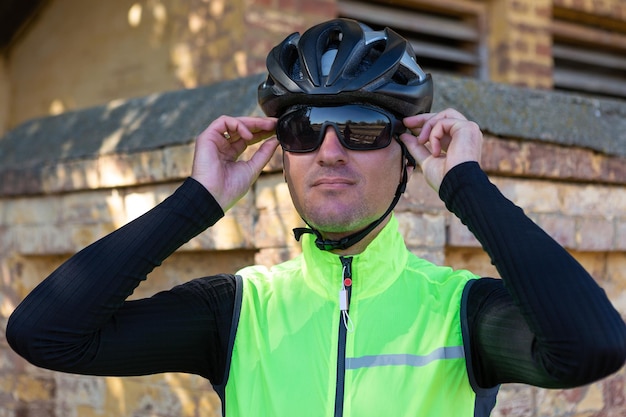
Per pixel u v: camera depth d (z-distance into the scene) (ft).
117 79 16.24
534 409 10.57
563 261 4.66
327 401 5.14
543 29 17.53
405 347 5.22
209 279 5.84
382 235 5.54
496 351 4.99
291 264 6.04
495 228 4.85
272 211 9.42
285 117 5.58
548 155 10.37
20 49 18.79
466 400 5.16
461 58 16.92
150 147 10.56
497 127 9.74
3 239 13.17
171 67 14.97
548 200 10.57
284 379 5.27
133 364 5.36
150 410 11.23
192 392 10.62
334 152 5.37
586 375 4.48
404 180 5.82
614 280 11.91
